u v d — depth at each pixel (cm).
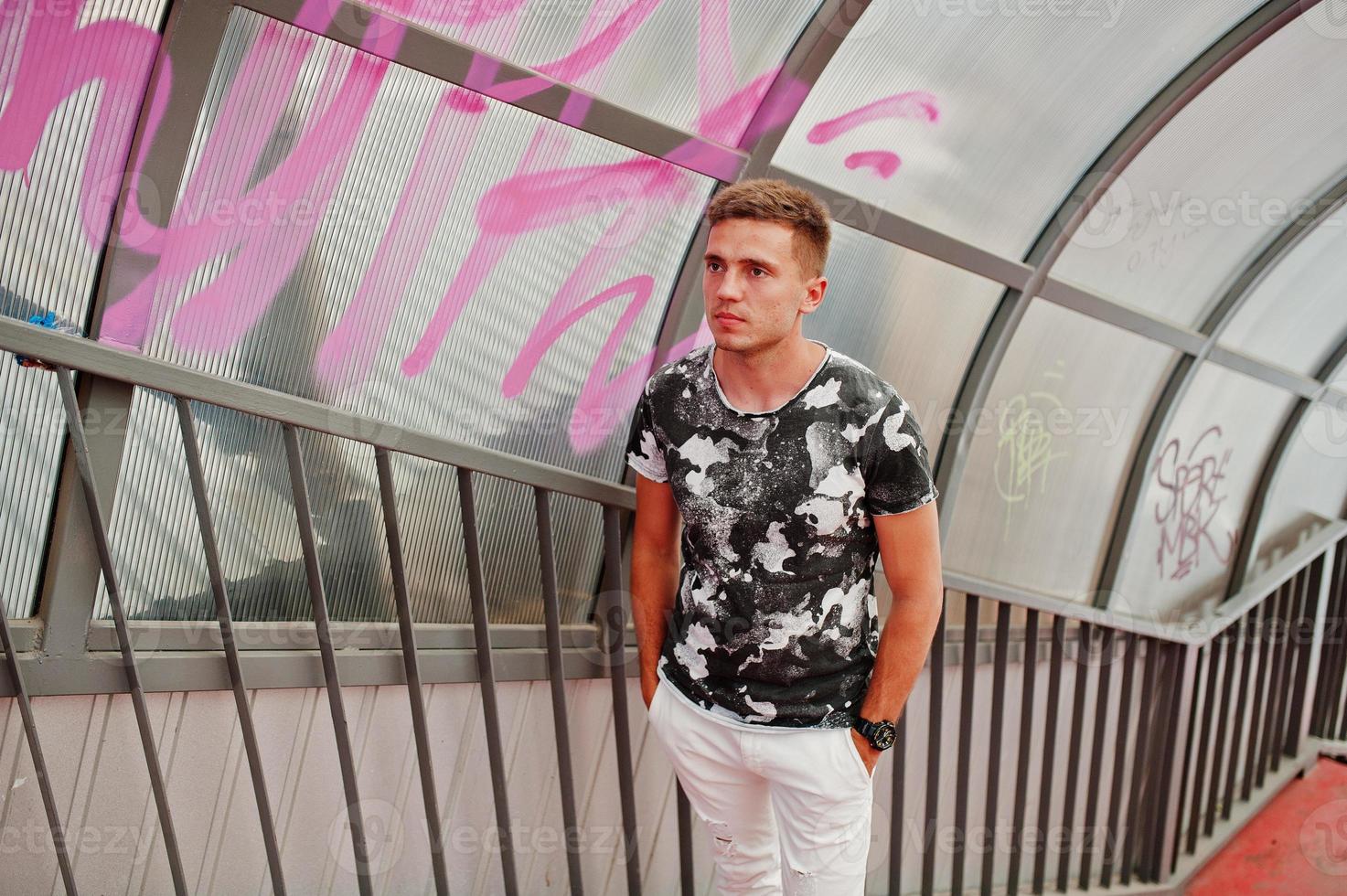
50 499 171
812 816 186
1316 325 375
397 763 212
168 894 192
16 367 163
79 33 150
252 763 186
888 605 302
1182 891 364
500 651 221
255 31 161
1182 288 322
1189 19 242
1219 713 375
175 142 158
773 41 208
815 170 234
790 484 171
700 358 181
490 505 220
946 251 253
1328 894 368
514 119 192
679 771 200
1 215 155
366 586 208
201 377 162
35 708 172
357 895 214
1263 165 300
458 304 201
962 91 239
